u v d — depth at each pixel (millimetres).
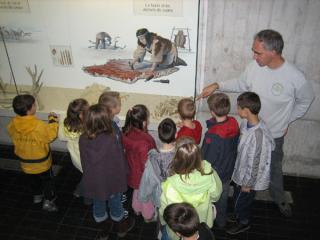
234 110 3463
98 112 2482
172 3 2947
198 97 3156
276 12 2893
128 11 3070
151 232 3115
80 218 3291
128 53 3305
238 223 3096
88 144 2547
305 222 3215
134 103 3572
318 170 3691
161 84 3414
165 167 2447
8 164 4004
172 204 2018
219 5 2941
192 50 3152
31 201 3486
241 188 2799
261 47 2555
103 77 3518
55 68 3588
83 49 3393
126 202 3436
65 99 3727
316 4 2793
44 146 3057
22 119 2889
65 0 3146
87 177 2660
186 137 2291
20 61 3639
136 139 2666
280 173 3129
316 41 2957
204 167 2256
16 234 3137
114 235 3104
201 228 2082
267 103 2840
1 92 3871
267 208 3352
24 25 3391
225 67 3264
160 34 3131
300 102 2828
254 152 2521
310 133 3465
